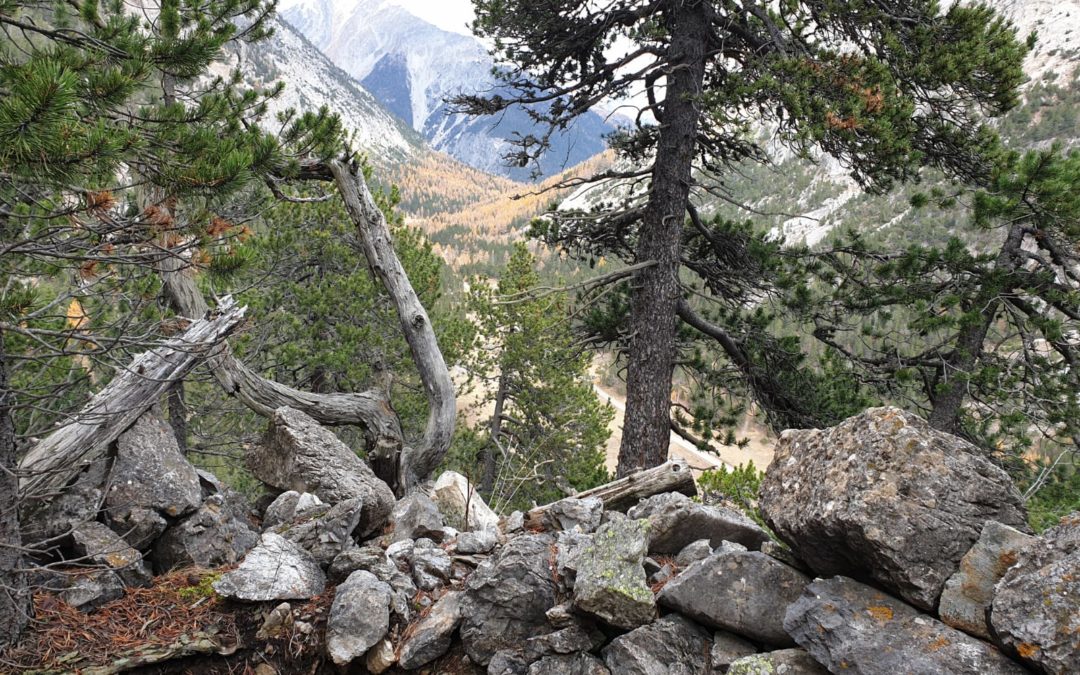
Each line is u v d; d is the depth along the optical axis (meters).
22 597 3.77
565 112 10.39
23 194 3.55
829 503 3.00
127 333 5.33
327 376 13.20
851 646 2.70
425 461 8.42
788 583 3.35
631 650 3.41
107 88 3.81
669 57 9.57
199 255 4.35
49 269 5.11
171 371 5.64
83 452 4.96
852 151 7.88
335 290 12.44
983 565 2.64
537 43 10.28
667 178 9.73
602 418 19.56
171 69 4.57
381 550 4.73
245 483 16.11
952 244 8.91
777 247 10.21
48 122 3.00
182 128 4.30
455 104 10.60
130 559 4.36
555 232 11.23
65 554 4.51
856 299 9.45
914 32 8.28
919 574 2.73
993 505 2.87
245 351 11.55
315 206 12.29
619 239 11.55
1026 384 9.00
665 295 9.85
